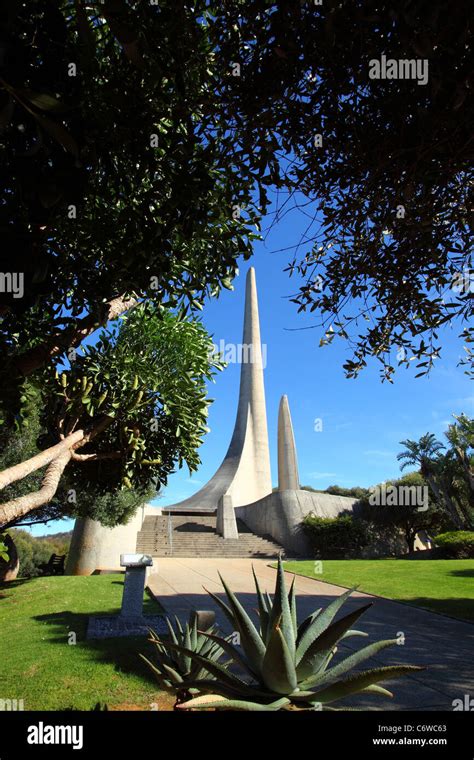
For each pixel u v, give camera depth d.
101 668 5.76
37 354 3.98
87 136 2.69
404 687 5.08
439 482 34.38
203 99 2.95
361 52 2.52
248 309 49.31
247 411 46.38
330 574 15.01
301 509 28.95
